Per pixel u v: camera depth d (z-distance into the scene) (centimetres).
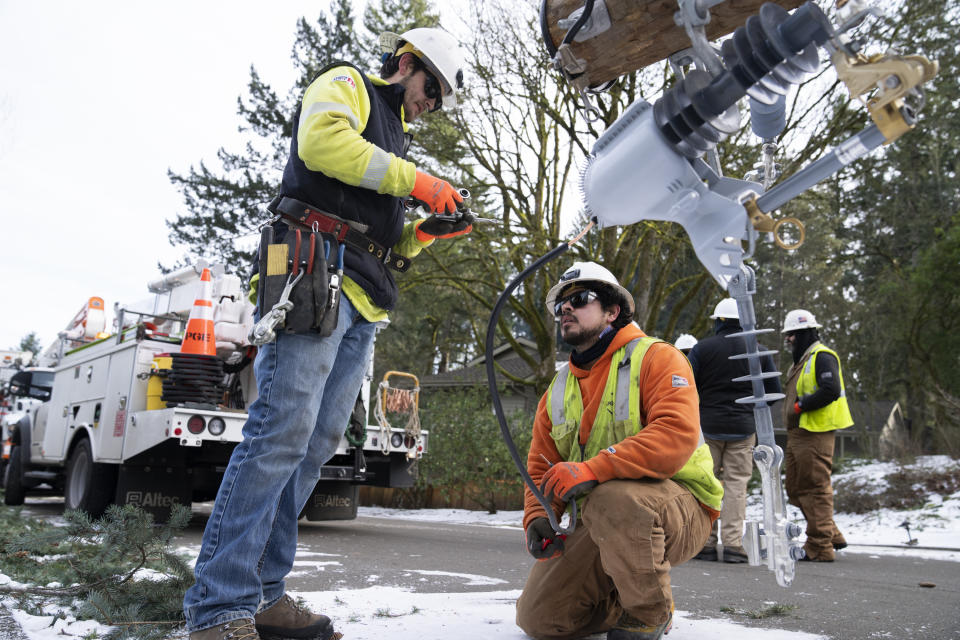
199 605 176
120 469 577
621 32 162
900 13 1062
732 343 501
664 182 154
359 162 184
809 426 500
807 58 137
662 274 1451
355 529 685
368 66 1841
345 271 199
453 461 1059
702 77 147
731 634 233
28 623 214
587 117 180
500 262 1664
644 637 193
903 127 127
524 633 220
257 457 184
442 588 327
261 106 2288
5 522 445
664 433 196
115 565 263
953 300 1645
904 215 2192
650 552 188
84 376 706
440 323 2530
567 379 232
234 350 619
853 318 1814
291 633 207
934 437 1241
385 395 664
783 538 163
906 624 264
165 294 713
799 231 150
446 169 1541
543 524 217
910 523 722
